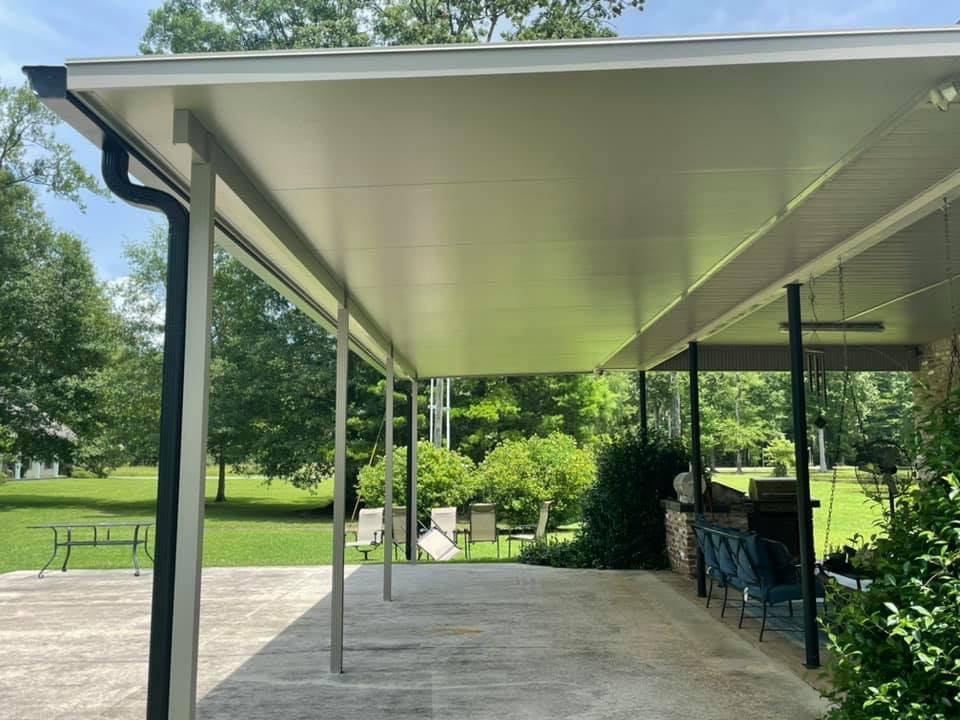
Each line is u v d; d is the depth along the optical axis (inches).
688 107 106.2
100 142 112.3
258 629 263.0
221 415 869.8
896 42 93.3
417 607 295.6
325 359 887.1
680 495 365.4
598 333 308.8
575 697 180.2
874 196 146.5
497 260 189.8
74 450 948.0
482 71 95.0
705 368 371.2
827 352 373.7
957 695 91.4
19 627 279.3
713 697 178.7
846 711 104.3
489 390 926.4
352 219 154.3
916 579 98.7
